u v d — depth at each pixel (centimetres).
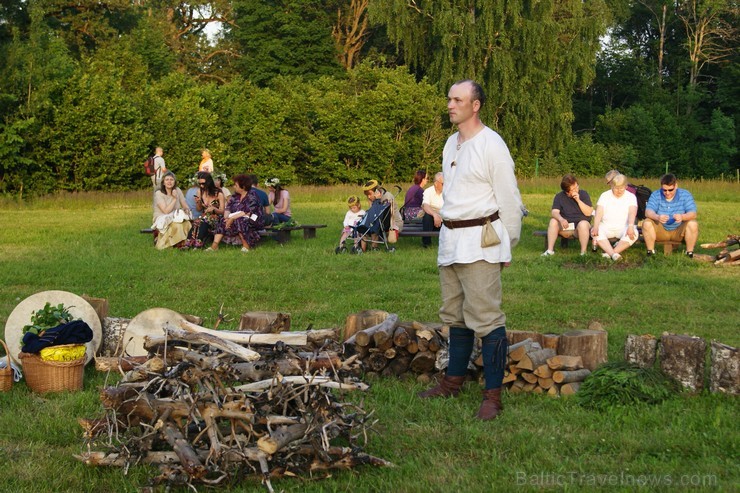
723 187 3184
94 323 682
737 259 1249
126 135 3138
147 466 462
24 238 1609
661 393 576
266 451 433
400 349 650
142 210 2503
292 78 4916
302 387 467
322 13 5250
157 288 1044
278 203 1598
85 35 4141
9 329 659
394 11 4516
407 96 4238
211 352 473
